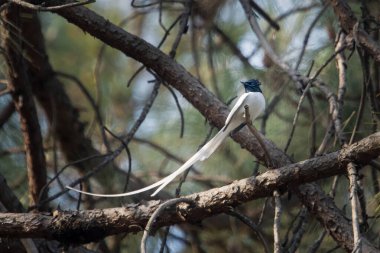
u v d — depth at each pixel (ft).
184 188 36.78
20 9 28.84
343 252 31.01
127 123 39.78
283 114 34.24
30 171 32.27
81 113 39.81
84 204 34.45
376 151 21.47
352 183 21.18
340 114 27.37
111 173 35.58
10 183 35.50
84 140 36.94
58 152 38.52
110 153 28.66
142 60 30.07
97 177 35.65
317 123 33.27
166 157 37.42
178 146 38.29
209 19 34.17
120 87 40.70
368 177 30.09
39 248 27.32
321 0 34.19
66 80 40.29
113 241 35.78
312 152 29.14
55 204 34.94
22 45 32.58
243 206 35.06
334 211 25.13
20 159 35.81
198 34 35.86
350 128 30.55
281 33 35.65
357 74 32.99
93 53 41.06
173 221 23.29
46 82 35.78
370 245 23.80
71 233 23.73
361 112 27.30
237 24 37.22
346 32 29.30
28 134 32.12
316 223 31.12
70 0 29.71
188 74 29.73
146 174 37.40
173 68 29.73
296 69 30.37
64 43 41.09
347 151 21.81
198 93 29.25
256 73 35.73
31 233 23.84
